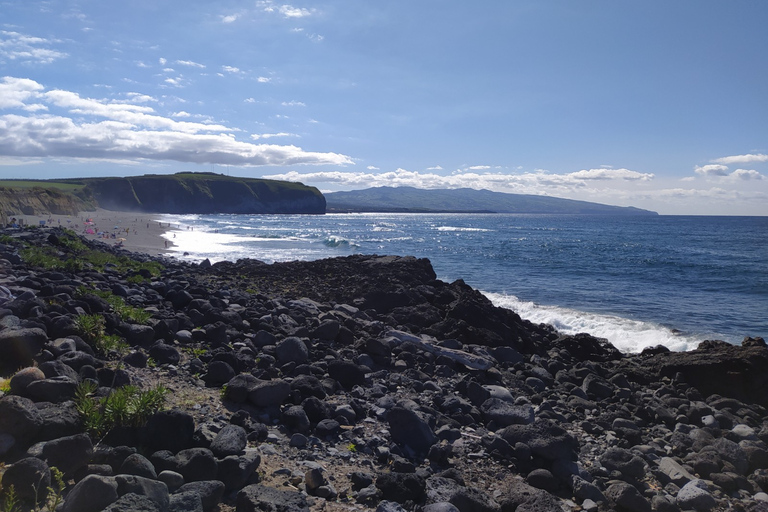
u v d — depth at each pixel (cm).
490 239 8281
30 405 482
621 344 1823
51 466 439
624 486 608
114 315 905
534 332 1723
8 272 1285
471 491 559
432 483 563
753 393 1090
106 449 477
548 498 554
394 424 688
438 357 1093
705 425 895
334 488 545
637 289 3100
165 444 520
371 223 14988
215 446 529
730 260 5050
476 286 3136
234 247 5106
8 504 393
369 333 1260
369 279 2112
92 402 530
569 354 1473
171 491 458
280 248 5122
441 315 1612
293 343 950
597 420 881
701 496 618
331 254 4588
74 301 930
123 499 390
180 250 4562
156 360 820
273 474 549
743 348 1230
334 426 688
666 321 2202
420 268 2394
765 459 733
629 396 1031
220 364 782
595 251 6053
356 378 890
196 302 1229
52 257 1742
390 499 529
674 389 1108
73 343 716
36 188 8869
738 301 2709
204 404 689
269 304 1437
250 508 442
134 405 537
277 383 725
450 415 818
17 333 646
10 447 452
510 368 1194
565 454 675
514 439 713
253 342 1028
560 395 1025
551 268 4191
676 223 18950
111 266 1964
